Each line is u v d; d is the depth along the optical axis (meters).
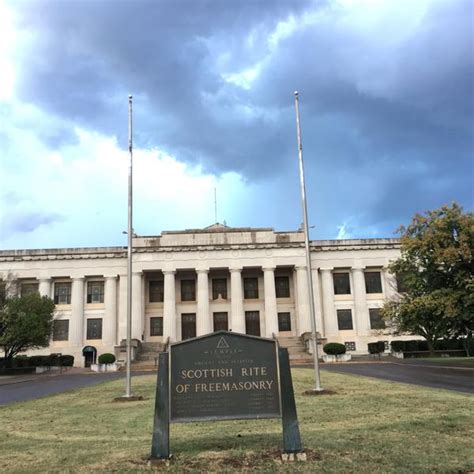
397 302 41.53
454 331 36.50
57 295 57.41
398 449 8.26
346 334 56.66
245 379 8.26
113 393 19.86
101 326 56.34
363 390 17.27
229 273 58.84
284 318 58.47
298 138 20.72
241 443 9.04
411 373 26.56
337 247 57.56
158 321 57.94
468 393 15.84
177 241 56.91
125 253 56.84
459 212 33.00
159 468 7.56
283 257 56.69
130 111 21.42
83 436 10.56
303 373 27.05
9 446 9.73
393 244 57.88
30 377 37.81
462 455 7.82
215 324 57.91
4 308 43.94
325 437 9.32
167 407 8.16
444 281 34.34
